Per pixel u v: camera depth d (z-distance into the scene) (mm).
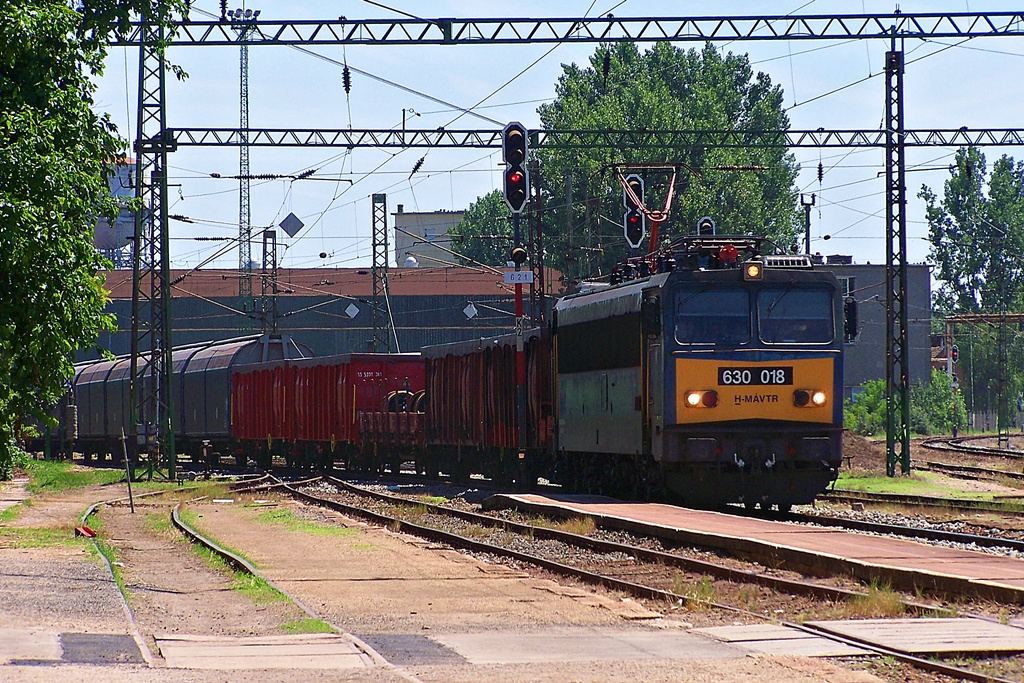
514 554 65125
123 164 71250
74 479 150250
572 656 36594
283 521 91938
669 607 47562
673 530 66375
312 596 51875
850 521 76250
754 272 83312
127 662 34906
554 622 43656
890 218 131750
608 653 36969
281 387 171000
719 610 45875
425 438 143375
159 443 150000
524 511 88500
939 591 46406
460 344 133500
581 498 90688
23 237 59906
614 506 82000
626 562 61812
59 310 62969
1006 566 50219
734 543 60656
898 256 132000
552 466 111688
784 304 84000
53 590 50500
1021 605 42719
